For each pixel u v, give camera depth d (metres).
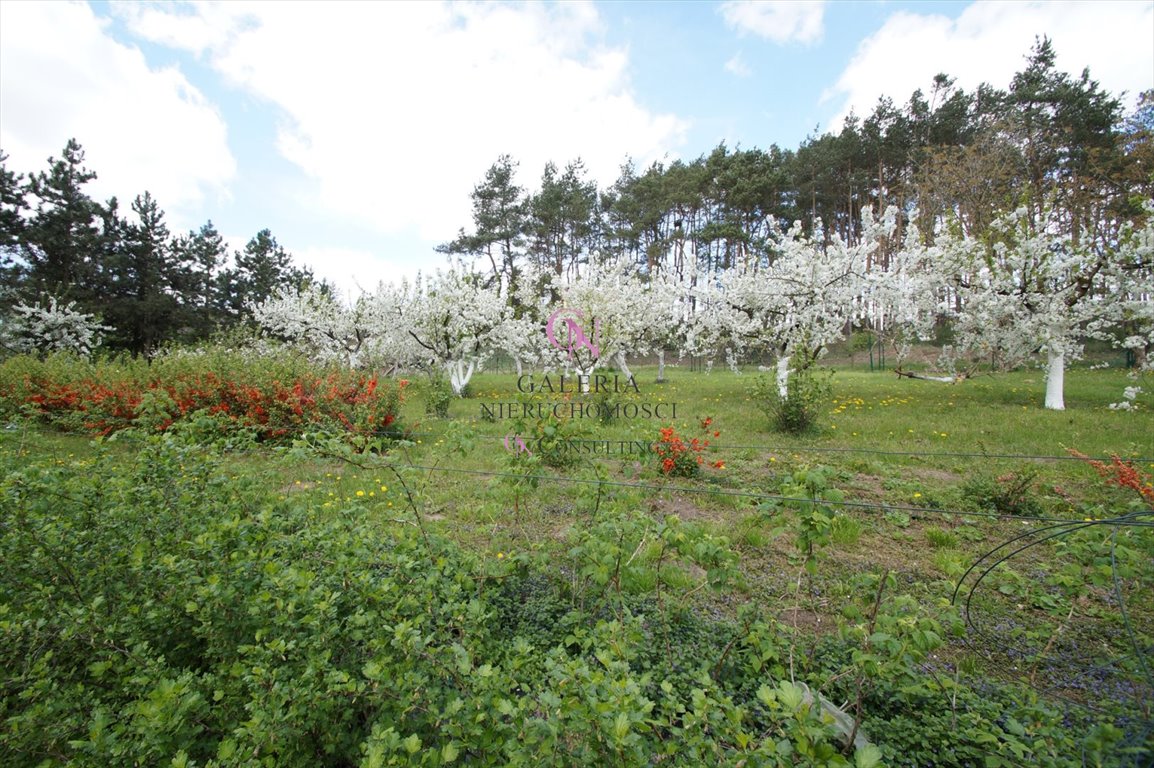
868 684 2.12
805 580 3.30
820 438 7.46
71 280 21.27
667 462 5.19
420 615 1.94
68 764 1.44
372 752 1.25
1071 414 8.64
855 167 28.09
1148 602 2.90
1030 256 9.39
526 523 4.13
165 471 2.71
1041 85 22.30
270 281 29.31
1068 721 1.99
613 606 2.45
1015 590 2.79
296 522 2.86
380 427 7.73
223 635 1.98
